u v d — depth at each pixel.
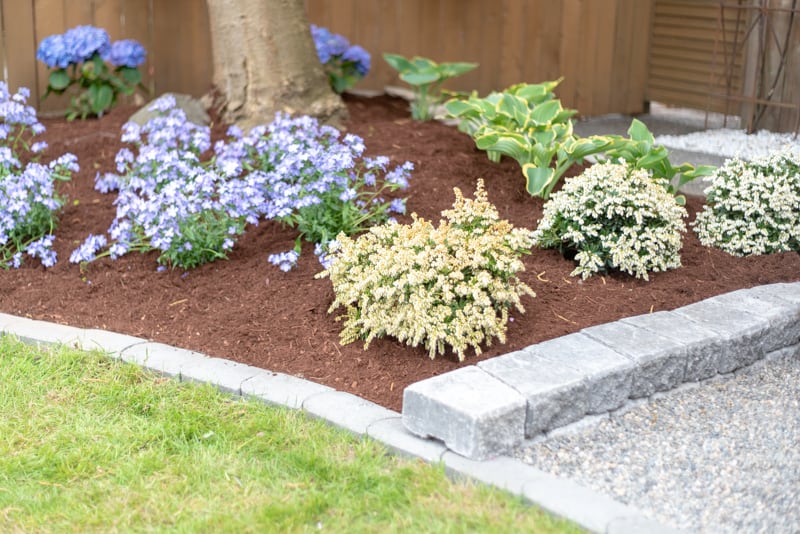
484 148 4.68
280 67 5.06
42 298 4.20
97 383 3.79
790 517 3.37
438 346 3.83
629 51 6.38
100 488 3.45
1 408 3.70
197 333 3.99
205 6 5.80
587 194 4.18
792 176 4.40
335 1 5.96
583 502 3.36
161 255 4.32
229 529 3.33
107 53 5.45
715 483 3.46
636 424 3.67
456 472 3.46
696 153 5.43
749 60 5.82
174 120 4.60
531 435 3.57
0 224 4.37
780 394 3.83
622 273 4.23
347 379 3.78
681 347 3.78
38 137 5.12
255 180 4.30
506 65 6.21
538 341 3.86
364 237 3.99
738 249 4.41
